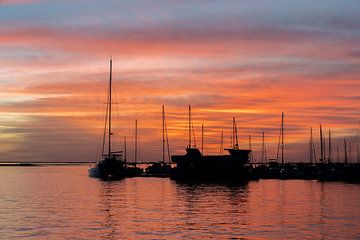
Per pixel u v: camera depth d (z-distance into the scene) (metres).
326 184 112.25
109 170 132.12
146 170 150.38
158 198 75.69
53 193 87.00
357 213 57.25
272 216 54.69
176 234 44.09
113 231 45.50
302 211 59.19
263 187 101.56
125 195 81.31
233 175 125.94
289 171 135.88
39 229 46.53
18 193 87.69
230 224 49.16
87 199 74.56
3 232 45.16
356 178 124.56
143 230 46.00
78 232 45.12
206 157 128.75
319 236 43.16
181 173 128.25
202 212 58.09
